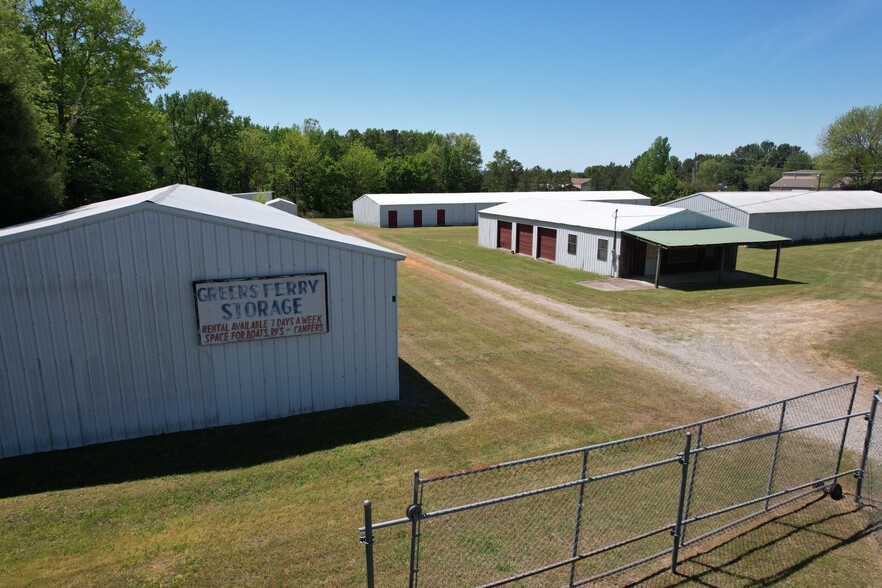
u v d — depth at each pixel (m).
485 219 42.47
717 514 7.95
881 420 11.91
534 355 16.61
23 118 15.80
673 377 14.86
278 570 7.00
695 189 87.94
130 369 10.73
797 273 31.34
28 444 10.21
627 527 7.99
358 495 8.84
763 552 7.59
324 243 11.84
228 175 76.50
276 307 11.63
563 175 110.56
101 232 10.18
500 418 12.05
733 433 11.44
